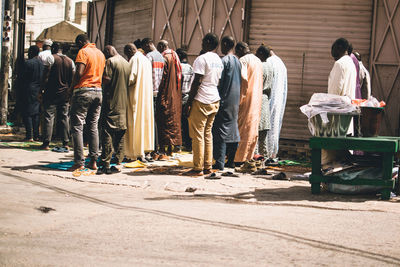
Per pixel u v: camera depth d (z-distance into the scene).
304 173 8.31
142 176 7.33
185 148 11.22
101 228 4.27
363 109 6.45
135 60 8.21
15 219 4.46
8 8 12.06
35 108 10.84
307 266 3.33
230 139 7.95
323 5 10.89
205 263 3.34
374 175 6.22
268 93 8.94
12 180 6.55
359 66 9.38
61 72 9.72
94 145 7.50
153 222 4.52
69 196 5.75
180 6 12.33
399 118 10.35
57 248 3.63
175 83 9.09
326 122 6.21
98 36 15.59
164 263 3.33
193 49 12.19
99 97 7.42
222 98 7.84
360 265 3.39
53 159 8.63
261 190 6.56
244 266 3.30
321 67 10.96
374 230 4.44
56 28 38.91
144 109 8.30
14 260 3.31
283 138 11.16
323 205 5.62
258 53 9.01
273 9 11.26
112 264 3.29
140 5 13.80
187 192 6.44
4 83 12.25
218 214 4.95
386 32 10.45
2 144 10.27
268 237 4.05
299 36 11.08
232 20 11.62
